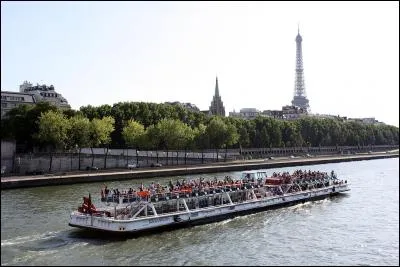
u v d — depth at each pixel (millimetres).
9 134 109625
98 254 42500
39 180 82750
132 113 146375
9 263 38812
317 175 80938
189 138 132000
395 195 82938
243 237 50656
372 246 48375
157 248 45250
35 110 113250
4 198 68188
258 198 65500
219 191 59844
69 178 87312
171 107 164375
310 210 67062
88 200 49969
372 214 64625
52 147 111438
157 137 126375
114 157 117500
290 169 140250
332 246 48188
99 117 139750
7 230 48625
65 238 46781
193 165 129250
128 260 41250
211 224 56438
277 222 58438
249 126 182500
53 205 62906
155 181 95500
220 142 143625
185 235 50750
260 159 168250
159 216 51062
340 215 63656
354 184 101250
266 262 42312
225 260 42312
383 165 163250
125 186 85062
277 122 198250
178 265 40438
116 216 49938
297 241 49719
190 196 55688
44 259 40188
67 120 108125
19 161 99000
